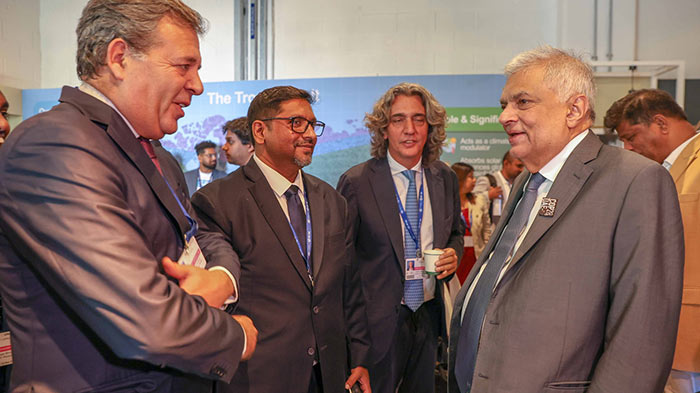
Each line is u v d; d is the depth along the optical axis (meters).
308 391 1.58
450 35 4.59
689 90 4.28
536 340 1.15
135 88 0.92
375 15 4.65
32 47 4.92
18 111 4.65
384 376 2.14
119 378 0.88
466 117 4.23
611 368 1.07
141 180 0.93
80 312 0.77
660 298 1.06
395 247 2.18
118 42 0.90
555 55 1.30
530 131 1.30
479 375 1.24
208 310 0.85
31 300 0.85
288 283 1.54
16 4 4.75
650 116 2.04
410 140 2.27
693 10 4.30
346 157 4.32
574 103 1.27
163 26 0.92
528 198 1.36
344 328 1.69
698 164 1.77
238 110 4.41
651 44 4.35
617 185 1.15
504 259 1.33
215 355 0.83
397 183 2.33
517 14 4.52
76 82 4.96
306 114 1.69
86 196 0.77
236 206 1.57
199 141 4.45
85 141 0.82
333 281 1.63
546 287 1.17
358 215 2.26
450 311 2.24
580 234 1.16
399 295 2.17
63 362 0.85
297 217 1.67
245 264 1.53
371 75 4.67
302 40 4.72
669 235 1.10
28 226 0.78
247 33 4.73
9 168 0.80
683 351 1.75
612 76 4.16
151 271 0.78
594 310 1.14
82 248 0.75
